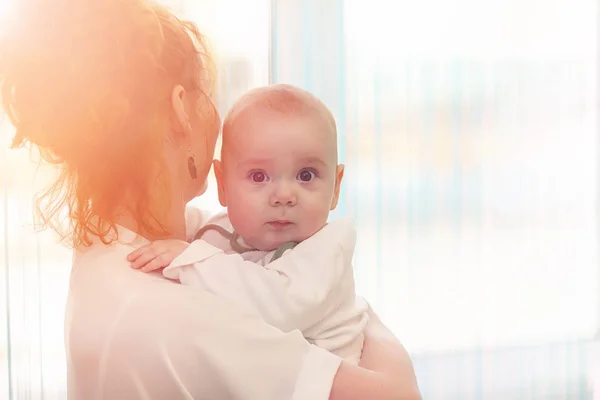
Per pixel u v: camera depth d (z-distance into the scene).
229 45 2.15
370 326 1.05
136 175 0.83
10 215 2.09
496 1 2.48
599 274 2.64
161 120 0.83
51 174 1.21
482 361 2.53
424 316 2.46
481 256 2.51
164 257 0.82
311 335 0.92
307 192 1.01
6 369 2.12
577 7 2.57
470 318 2.52
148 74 0.81
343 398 0.76
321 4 2.25
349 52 2.32
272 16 2.18
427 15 2.40
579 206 2.61
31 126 0.79
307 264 0.93
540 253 2.58
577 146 2.59
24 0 0.78
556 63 2.56
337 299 0.96
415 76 2.39
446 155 2.44
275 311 0.85
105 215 0.83
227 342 0.74
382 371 0.89
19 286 2.11
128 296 0.76
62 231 0.91
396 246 2.41
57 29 0.77
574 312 2.64
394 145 2.38
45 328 2.12
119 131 0.80
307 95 1.05
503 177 2.52
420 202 2.42
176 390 0.72
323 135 1.02
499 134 2.51
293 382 0.75
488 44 2.47
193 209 1.20
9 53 0.78
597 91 2.60
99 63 0.78
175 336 0.73
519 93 2.52
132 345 0.73
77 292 0.81
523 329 2.58
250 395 0.74
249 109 1.02
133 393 0.73
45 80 0.78
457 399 2.52
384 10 2.35
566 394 2.64
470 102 2.46
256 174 1.01
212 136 0.94
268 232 1.01
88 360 0.75
